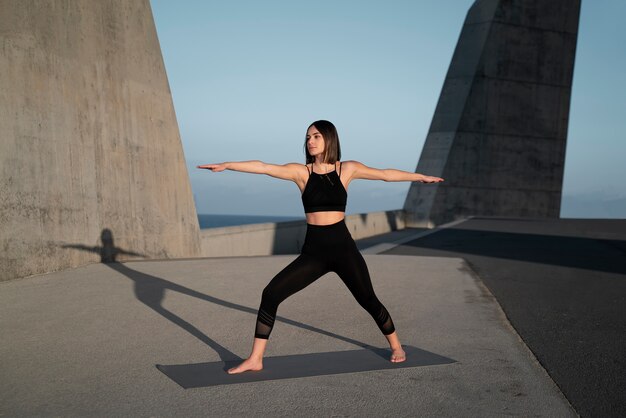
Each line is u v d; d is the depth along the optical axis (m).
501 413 2.87
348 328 4.70
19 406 2.94
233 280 7.10
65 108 7.82
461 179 27.52
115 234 8.97
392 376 3.43
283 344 4.20
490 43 27.45
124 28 9.45
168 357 3.83
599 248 11.66
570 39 28.19
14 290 6.26
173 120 10.94
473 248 11.76
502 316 5.20
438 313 5.32
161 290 6.36
